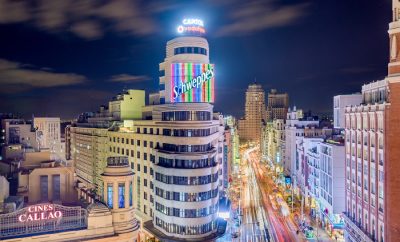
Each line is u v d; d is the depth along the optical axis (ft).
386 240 212.64
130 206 185.37
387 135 211.82
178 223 276.41
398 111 208.23
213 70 306.96
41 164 389.19
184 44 301.22
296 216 415.23
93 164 476.95
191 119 291.17
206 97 301.02
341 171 328.08
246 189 579.89
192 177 276.21
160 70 336.08
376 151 229.04
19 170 364.58
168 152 288.92
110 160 186.19
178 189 276.82
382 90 231.50
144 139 334.44
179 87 295.48
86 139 513.45
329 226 344.08
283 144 648.79
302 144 477.77
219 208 337.72
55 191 363.35
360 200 260.01
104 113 532.32
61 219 169.48
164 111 309.22
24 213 161.27
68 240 165.27
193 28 307.99
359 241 254.88
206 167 281.95
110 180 180.55
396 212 207.72
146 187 330.13
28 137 535.60
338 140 355.56
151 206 320.29
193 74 298.76
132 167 358.43
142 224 332.80
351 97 366.43
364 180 253.44
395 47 213.25
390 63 214.69
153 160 315.17
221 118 471.21
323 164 364.38
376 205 228.43
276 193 551.59
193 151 286.66
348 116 287.48
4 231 157.07
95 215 172.35
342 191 327.67
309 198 433.89
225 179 492.95
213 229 286.87
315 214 401.90
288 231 357.82
